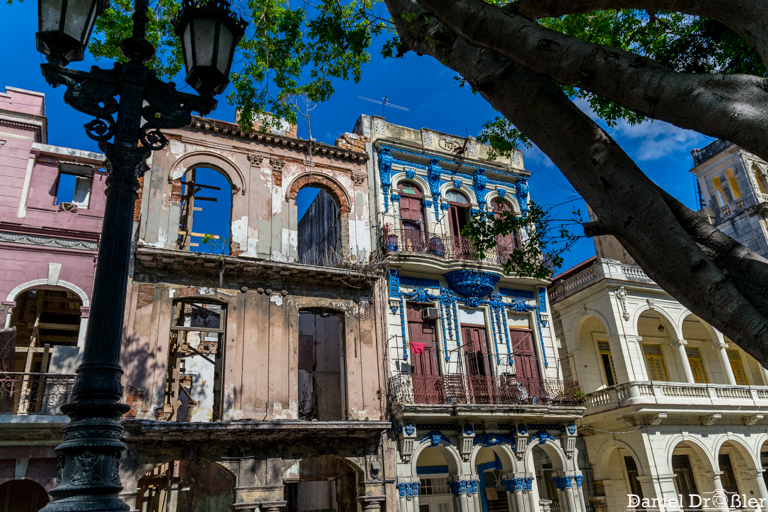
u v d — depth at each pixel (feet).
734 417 70.38
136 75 18.56
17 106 51.85
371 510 50.75
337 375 70.49
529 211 30.14
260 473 48.11
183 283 51.96
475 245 31.17
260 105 41.42
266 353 52.85
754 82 14.40
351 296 58.29
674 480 65.82
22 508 47.52
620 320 70.33
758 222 88.28
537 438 60.34
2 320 45.62
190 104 19.38
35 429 42.93
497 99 19.54
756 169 94.17
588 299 74.28
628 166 16.60
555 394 62.69
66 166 52.49
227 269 53.06
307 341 72.69
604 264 72.38
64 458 14.05
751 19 14.58
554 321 79.15
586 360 75.41
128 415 46.14
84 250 50.42
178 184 55.83
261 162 59.98
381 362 57.00
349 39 33.50
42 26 17.74
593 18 36.22
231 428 46.55
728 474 77.15
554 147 17.85
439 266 61.82
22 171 50.37
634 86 15.93
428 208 66.39
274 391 51.83
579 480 60.59
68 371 45.39
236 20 20.84
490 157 46.14
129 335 48.47
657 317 80.02
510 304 65.87
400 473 53.16
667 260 15.28
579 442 71.15
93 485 13.55
